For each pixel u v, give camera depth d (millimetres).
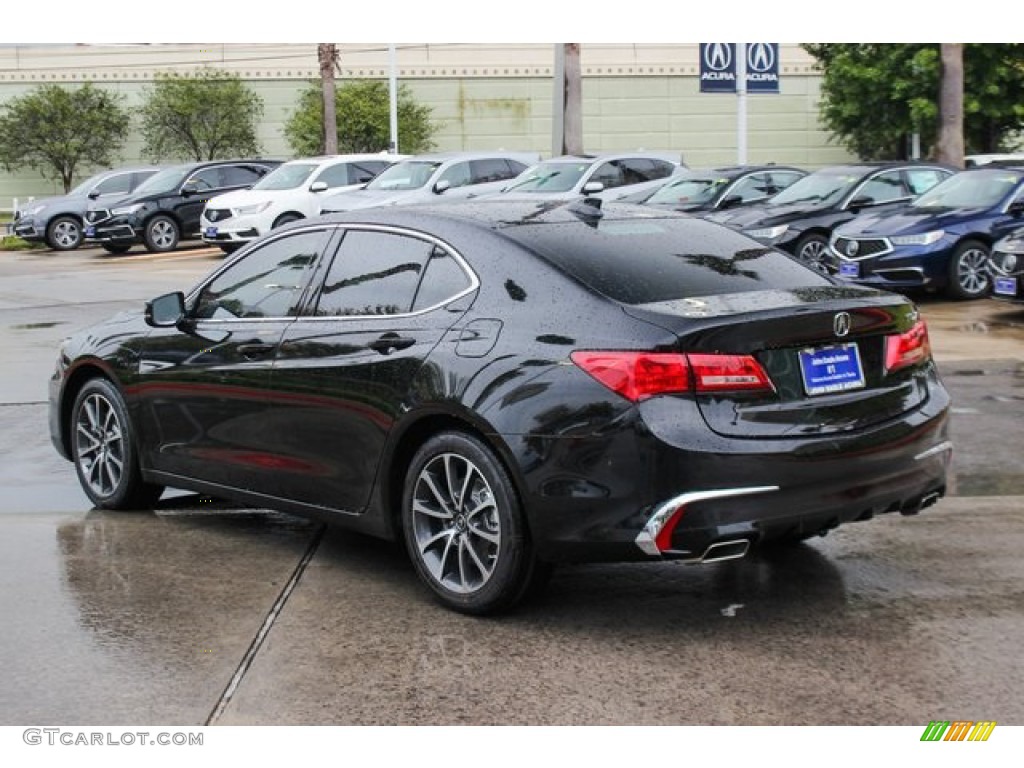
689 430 4285
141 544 5895
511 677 4258
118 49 43344
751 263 5156
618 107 42625
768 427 4406
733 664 4348
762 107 42812
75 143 42406
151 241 26656
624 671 4301
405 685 4199
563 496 4430
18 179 44031
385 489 5078
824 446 4457
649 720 3920
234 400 5676
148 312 6020
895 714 3941
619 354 4359
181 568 5504
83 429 6609
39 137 42094
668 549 4309
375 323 5168
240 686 4199
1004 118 33312
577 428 4383
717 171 19391
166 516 6438
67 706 4059
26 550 5801
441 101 42875
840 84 34781
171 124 42719
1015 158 25547
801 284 4988
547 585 5148
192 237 27172
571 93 29109
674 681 4211
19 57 43000
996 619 4734
